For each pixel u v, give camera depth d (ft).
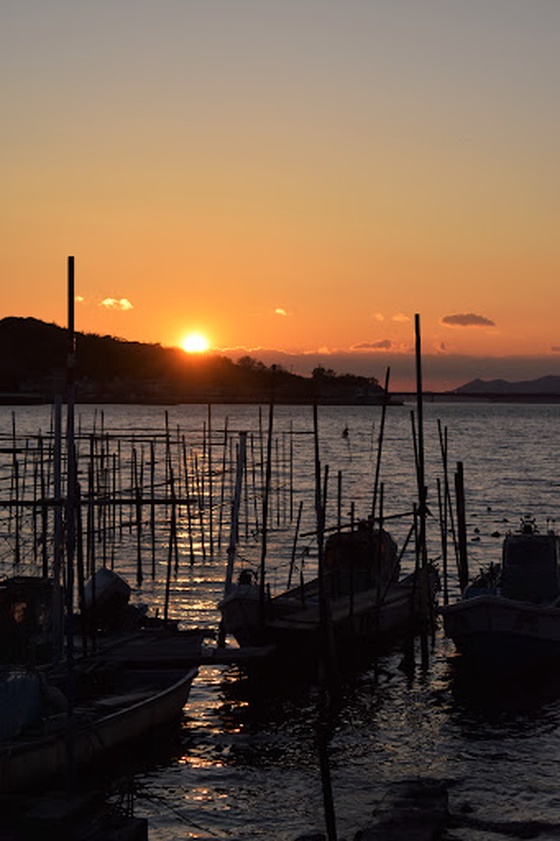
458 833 72.38
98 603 123.03
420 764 89.40
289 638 114.32
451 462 484.33
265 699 108.78
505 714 103.96
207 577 180.96
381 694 110.83
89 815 71.56
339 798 81.51
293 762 89.76
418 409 126.52
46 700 83.61
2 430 614.34
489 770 87.76
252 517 261.65
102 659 99.91
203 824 76.23
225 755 91.30
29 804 72.90
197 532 232.73
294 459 470.80
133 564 192.85
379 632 124.67
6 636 94.12
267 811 78.69
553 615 116.37
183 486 308.81
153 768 87.61
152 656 101.55
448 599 163.32
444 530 155.53
